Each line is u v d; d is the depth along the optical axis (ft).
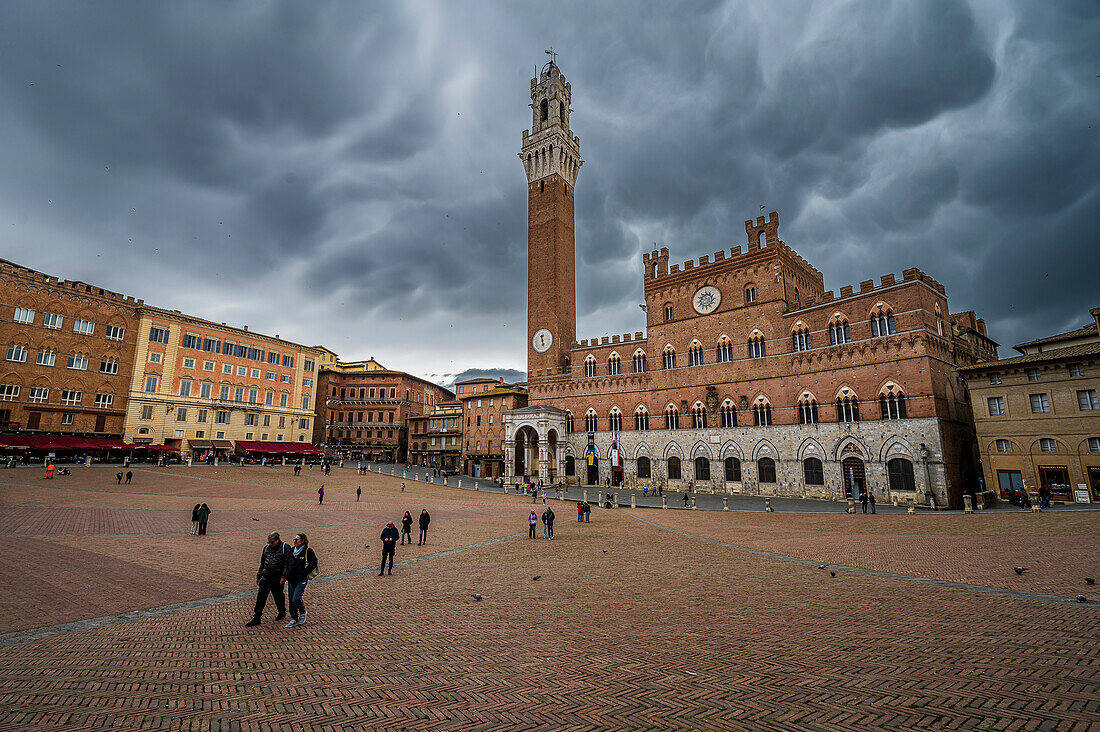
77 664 40.68
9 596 58.08
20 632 47.80
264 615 56.34
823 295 227.61
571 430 306.35
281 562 53.67
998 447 179.22
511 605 60.59
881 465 201.77
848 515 162.81
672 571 79.87
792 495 225.35
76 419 256.11
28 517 110.11
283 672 40.01
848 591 63.26
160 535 102.53
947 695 33.71
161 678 38.40
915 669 38.22
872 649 42.70
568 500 225.97
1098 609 51.08
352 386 417.90
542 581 73.92
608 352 300.81
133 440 273.95
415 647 45.80
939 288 216.13
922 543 99.50
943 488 185.16
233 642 46.96
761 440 238.27
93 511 124.98
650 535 124.67
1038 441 171.32
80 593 60.95
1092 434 161.38
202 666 40.98
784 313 239.91
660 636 48.01
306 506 166.20
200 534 105.60
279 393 345.51
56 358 252.21
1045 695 33.09
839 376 217.15
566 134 359.25
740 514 175.11
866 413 207.72
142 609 56.85
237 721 31.76
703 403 260.21
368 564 87.25
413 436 388.37
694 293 271.08
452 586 71.05
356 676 39.24
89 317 265.34
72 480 183.42
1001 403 179.83
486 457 315.78
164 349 291.17
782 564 83.61
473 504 197.26
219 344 316.19
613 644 46.03
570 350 320.91
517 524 147.33
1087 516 126.82
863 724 30.25
